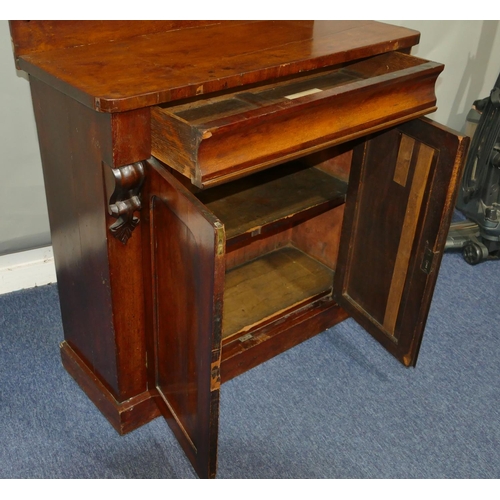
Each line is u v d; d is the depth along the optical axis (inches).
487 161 90.6
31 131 71.7
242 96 60.6
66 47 54.0
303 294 80.3
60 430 65.3
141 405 64.8
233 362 71.0
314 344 79.2
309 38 60.6
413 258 65.6
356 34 62.8
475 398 72.6
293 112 48.7
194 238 43.8
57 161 54.8
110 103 43.0
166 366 58.4
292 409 69.6
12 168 73.2
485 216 94.0
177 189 44.0
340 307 80.8
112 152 45.7
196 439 55.0
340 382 73.6
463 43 101.7
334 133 53.4
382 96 55.7
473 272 94.9
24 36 51.3
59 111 50.7
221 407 69.2
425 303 65.9
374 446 65.9
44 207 79.0
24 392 69.4
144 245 53.3
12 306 81.4
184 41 57.4
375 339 77.0
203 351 48.1
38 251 83.7
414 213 63.8
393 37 62.2
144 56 52.7
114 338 58.4
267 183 72.9
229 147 46.3
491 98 87.0
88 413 67.5
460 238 97.1
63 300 67.2
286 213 67.1
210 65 51.3
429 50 98.5
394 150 64.1
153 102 45.1
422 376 75.2
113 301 55.7
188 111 57.2
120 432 64.9
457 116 112.9
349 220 73.3
